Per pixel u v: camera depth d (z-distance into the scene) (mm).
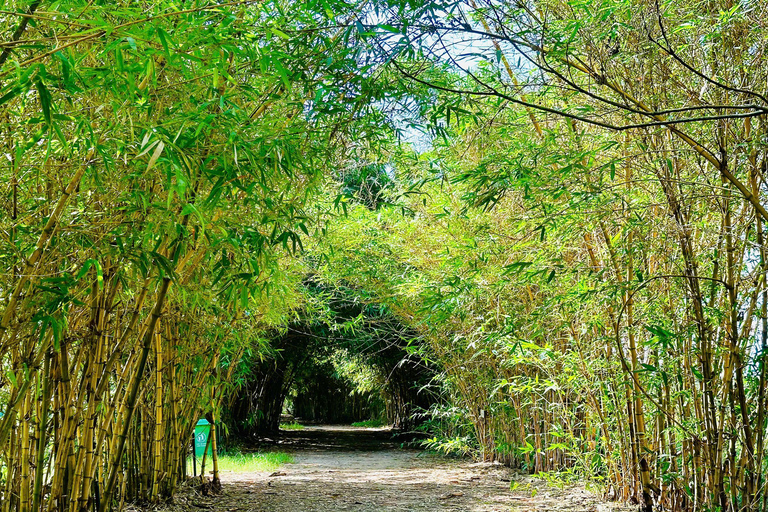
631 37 2832
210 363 5102
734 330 3016
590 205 3123
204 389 5199
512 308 4746
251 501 5125
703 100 2756
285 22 2561
